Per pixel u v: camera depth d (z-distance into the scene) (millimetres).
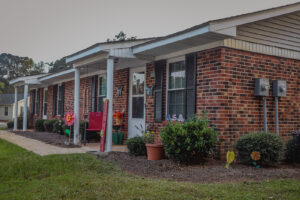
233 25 5949
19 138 10836
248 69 6645
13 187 4484
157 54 7879
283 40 7355
